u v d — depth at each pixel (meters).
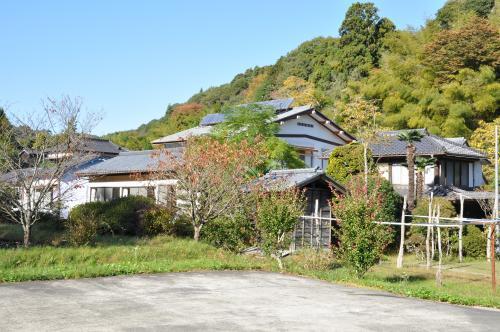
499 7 48.28
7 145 13.47
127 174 22.77
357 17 51.59
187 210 15.38
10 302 7.76
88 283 9.62
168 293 8.91
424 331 6.88
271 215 12.63
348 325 7.00
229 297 8.76
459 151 25.48
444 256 19.22
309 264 13.02
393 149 25.98
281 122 26.14
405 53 44.03
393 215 20.08
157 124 67.12
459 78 36.28
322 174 17.20
